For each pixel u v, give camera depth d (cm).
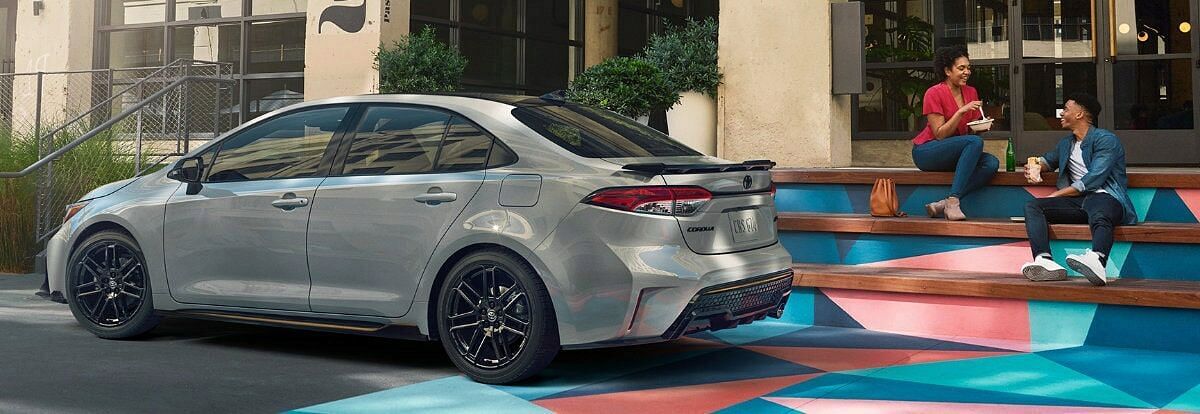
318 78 1183
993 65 1061
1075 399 448
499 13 1362
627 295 457
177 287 570
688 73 1030
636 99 995
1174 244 609
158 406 435
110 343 584
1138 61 1017
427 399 453
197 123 1352
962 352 561
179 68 1352
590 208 464
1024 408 431
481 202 486
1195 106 998
